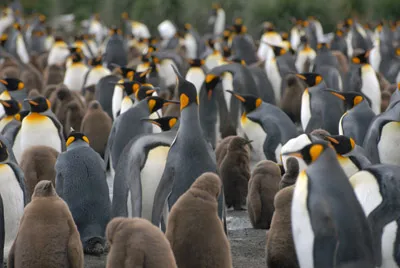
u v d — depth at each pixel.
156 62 26.25
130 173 10.60
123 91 18.73
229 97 21.05
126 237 7.22
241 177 12.84
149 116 13.77
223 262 8.18
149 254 7.13
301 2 50.38
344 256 7.56
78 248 8.34
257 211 11.38
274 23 50.06
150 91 15.05
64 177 10.29
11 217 10.47
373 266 7.69
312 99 18.30
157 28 55.59
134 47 38.72
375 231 8.71
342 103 18.38
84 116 17.67
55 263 8.27
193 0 55.34
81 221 10.20
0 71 28.03
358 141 14.49
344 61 31.02
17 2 62.56
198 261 8.12
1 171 10.32
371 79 21.30
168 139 11.02
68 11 65.56
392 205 8.79
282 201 9.11
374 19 51.16
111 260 7.21
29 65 30.66
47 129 14.25
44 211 8.38
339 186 7.75
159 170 10.75
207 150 10.31
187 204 8.21
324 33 51.09
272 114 16.84
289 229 8.98
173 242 8.15
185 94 10.31
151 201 10.85
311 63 29.42
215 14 52.44
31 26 55.56
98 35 53.81
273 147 16.53
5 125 15.66
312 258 7.68
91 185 10.24
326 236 7.54
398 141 13.75
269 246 9.16
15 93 19.09
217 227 8.21
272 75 26.58
